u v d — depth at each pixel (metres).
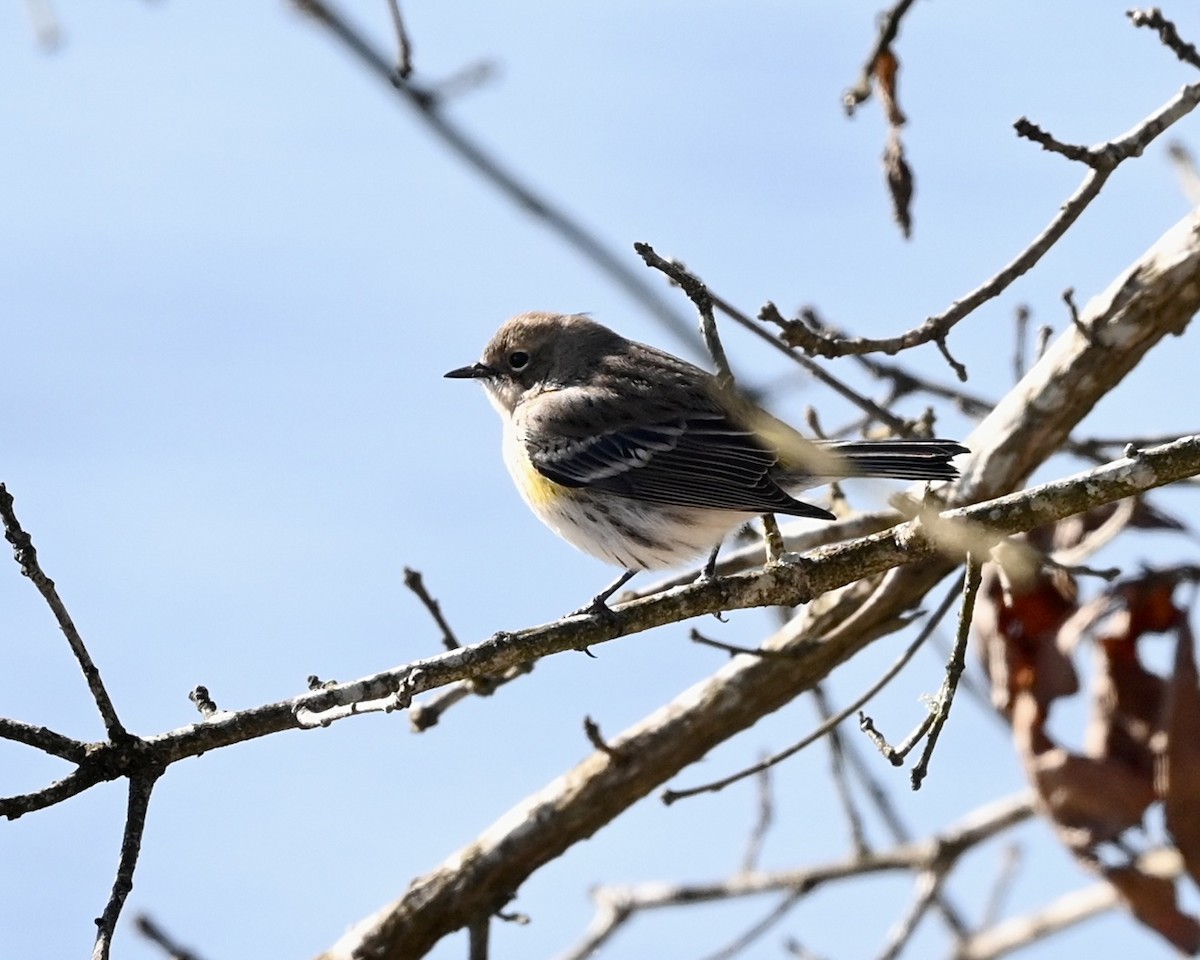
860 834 14.27
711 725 12.34
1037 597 12.58
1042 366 12.11
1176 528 12.94
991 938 14.87
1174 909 11.80
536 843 12.44
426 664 10.10
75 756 9.27
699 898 14.27
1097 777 11.98
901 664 11.70
